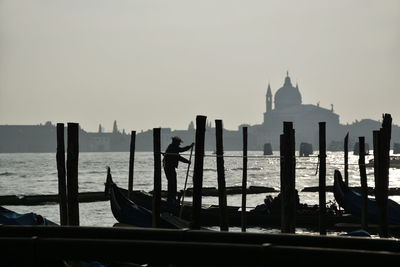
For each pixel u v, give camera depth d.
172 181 25.33
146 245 4.88
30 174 95.00
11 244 5.04
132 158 29.27
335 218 25.41
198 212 16.48
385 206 19.16
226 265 4.71
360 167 22.64
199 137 16.36
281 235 4.94
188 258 4.79
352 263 4.35
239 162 174.38
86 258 4.98
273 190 48.53
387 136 19.03
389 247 4.68
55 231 5.29
